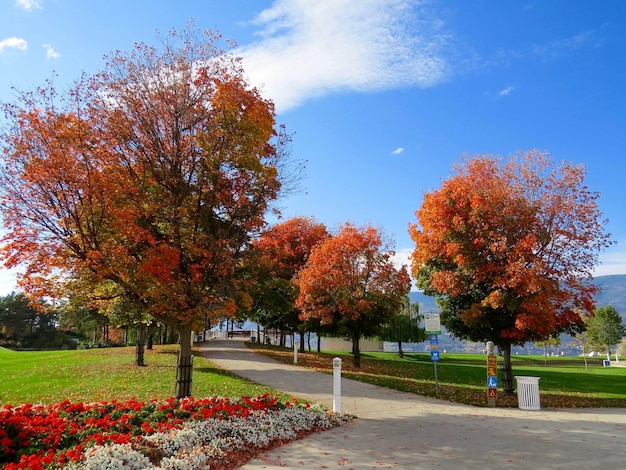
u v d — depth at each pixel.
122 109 11.01
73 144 9.71
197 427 8.59
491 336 17.30
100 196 9.78
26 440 7.29
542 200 16.69
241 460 7.58
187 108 11.28
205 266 11.45
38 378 18.70
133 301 11.52
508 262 15.53
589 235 16.33
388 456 7.88
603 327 54.53
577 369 35.06
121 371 20.42
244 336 69.44
